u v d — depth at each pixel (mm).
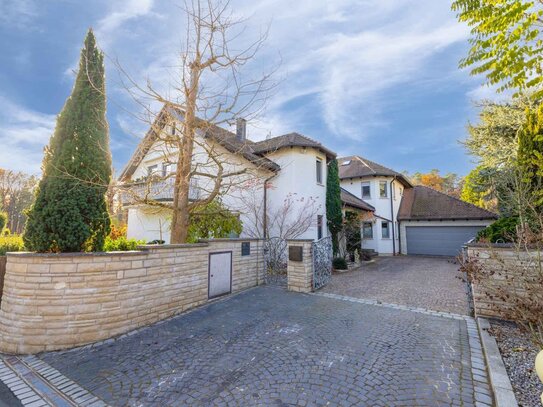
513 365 3463
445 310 6012
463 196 23766
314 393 3066
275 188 13188
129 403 3000
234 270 7551
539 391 2902
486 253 5238
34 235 4734
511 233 6125
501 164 12695
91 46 5645
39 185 5008
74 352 4227
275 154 13523
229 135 9281
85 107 5348
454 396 2955
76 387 3348
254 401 2953
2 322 4422
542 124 5043
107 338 4688
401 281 9453
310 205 12930
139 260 5227
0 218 11844
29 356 4160
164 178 6863
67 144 5074
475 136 13875
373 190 19891
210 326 5156
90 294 4605
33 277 4375
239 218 12188
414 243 19891
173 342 4496
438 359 3762
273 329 4953
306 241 7738
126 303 4973
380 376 3375
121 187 6180
